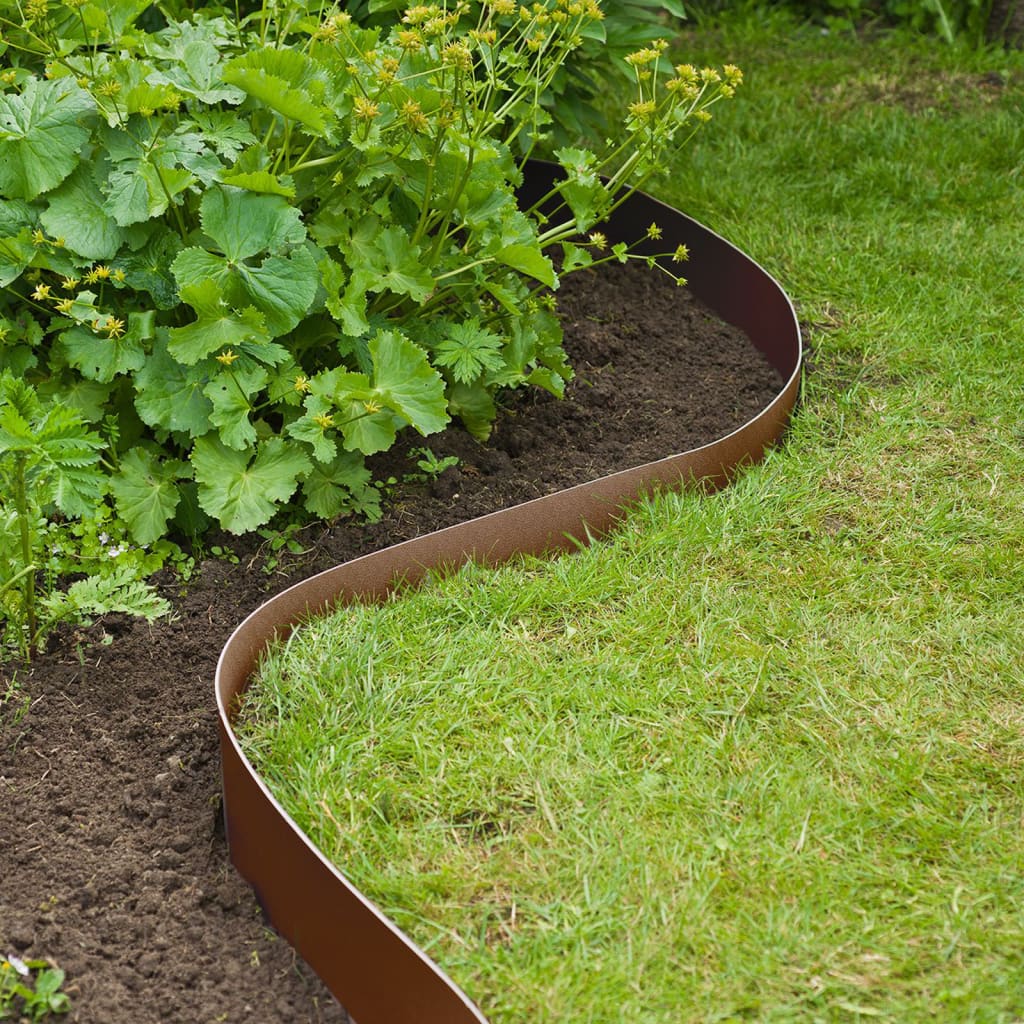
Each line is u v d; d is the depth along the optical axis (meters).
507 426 3.29
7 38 3.10
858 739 2.35
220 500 2.71
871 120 4.97
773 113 4.98
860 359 3.62
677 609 2.67
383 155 2.86
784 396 3.27
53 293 2.92
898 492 3.07
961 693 2.47
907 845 2.13
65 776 2.30
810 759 2.31
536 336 3.17
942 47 5.61
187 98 2.78
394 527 2.92
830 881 2.06
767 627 2.61
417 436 3.19
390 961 1.87
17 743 2.36
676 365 3.62
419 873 2.09
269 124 2.89
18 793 2.26
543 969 1.93
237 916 2.10
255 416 3.00
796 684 2.48
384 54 2.90
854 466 3.17
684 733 2.35
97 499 2.61
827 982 1.91
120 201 2.67
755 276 3.71
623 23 4.00
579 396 3.42
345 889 1.88
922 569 2.81
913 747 2.33
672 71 3.99
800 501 3.03
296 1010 1.95
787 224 4.25
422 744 2.31
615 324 3.78
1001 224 4.28
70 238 2.69
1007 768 2.29
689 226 3.92
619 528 2.94
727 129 4.84
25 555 2.42
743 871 2.07
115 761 2.34
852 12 6.02
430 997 1.83
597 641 2.58
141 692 2.48
